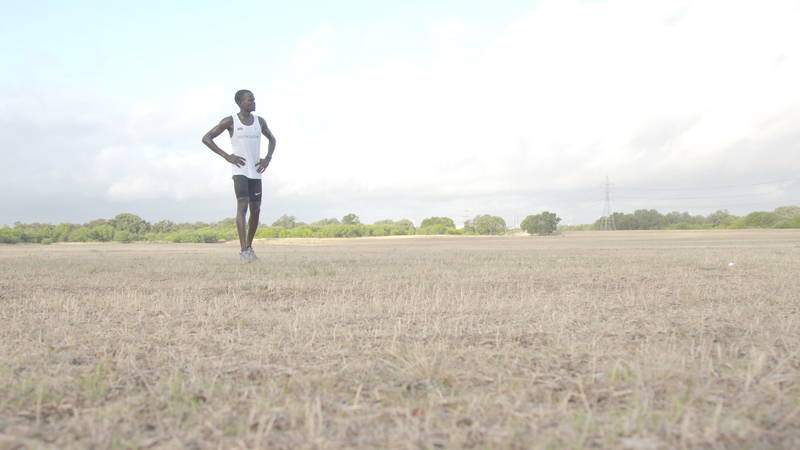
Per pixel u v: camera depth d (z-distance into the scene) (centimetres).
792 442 146
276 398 185
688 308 382
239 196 833
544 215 7750
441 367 220
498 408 172
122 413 171
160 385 200
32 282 591
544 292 484
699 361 229
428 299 437
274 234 7131
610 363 225
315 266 813
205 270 742
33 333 303
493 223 8781
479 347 259
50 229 6066
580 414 166
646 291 484
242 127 802
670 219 9231
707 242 3191
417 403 179
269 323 332
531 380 202
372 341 276
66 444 148
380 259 1042
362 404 179
